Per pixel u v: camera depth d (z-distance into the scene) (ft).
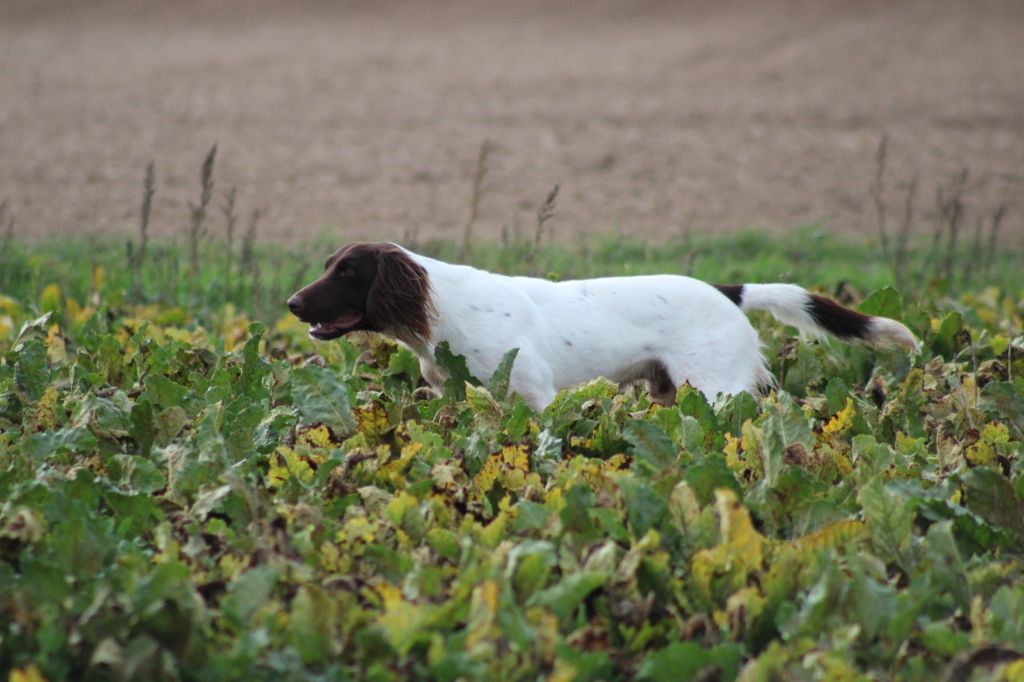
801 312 37.35
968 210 104.83
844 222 98.78
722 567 20.93
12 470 25.43
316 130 132.98
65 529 20.86
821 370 38.22
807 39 196.13
